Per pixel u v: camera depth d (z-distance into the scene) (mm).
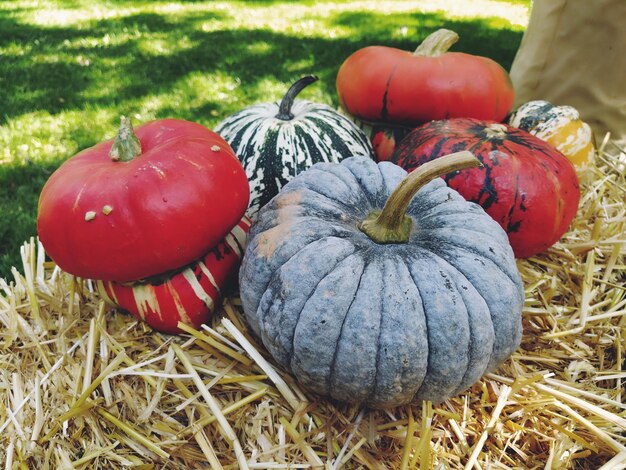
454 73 512
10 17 1473
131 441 336
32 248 463
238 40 1292
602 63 656
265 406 349
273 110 488
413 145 461
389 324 302
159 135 384
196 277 379
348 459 332
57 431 343
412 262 322
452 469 339
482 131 453
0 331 419
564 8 651
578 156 562
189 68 1125
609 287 482
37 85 1033
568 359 413
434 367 312
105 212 327
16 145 838
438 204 371
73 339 399
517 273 351
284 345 321
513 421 372
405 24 1428
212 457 319
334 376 315
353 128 485
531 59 697
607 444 349
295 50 1223
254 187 449
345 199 366
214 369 368
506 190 418
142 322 399
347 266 315
